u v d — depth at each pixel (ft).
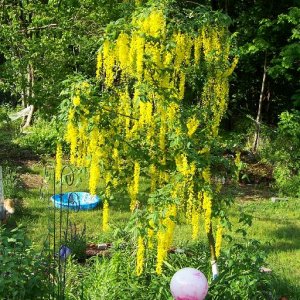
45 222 26.32
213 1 48.08
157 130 14.79
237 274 15.55
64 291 15.08
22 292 13.78
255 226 28.07
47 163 40.06
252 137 44.50
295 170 38.50
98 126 13.98
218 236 14.92
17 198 30.96
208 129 14.96
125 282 16.07
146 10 13.56
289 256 23.40
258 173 39.17
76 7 38.22
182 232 24.45
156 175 14.97
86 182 34.27
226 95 14.80
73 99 13.62
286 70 43.39
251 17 44.16
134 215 13.98
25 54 40.01
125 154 14.69
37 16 39.32
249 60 46.34
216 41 14.37
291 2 44.14
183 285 12.21
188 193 14.29
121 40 13.42
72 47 44.06
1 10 38.93
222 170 16.85
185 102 15.93
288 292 18.62
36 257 15.25
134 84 14.58
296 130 38.93
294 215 31.27
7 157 42.27
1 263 14.05
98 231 25.30
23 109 55.57
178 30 13.84
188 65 14.73
